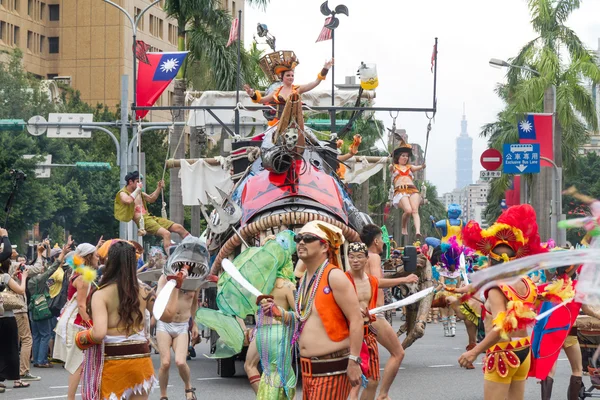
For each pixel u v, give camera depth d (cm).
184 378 1420
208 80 4866
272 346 1138
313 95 2886
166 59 2969
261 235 1559
